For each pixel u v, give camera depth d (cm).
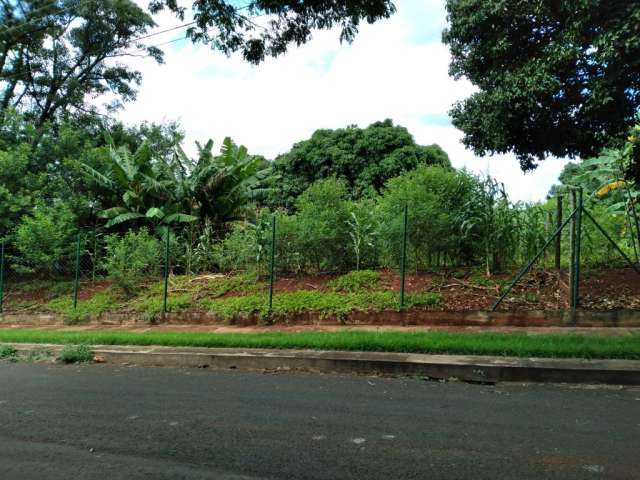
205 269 1416
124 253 1299
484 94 945
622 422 469
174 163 1689
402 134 2461
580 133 888
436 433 450
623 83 781
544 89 818
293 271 1249
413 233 1041
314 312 1019
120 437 464
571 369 630
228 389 639
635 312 837
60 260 1469
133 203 1564
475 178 1082
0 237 1468
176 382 690
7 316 1284
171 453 421
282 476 370
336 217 1167
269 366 773
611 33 722
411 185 1069
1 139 1602
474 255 1109
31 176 1512
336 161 2433
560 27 846
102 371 784
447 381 661
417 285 1052
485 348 720
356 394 598
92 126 2117
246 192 1684
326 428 473
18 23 1888
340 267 1218
